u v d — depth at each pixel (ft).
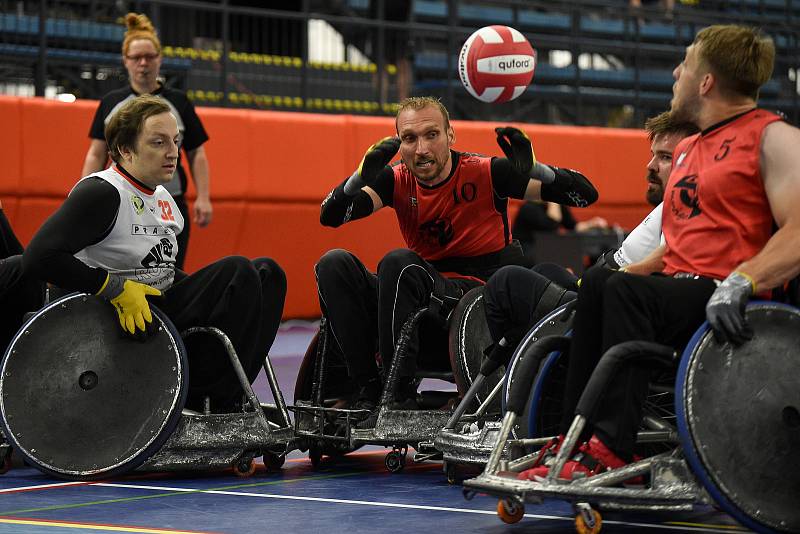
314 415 30.81
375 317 30.42
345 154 79.15
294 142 77.36
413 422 29.07
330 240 79.61
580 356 21.08
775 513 19.80
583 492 19.31
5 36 76.84
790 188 19.94
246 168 75.82
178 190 41.83
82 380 27.30
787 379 19.88
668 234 22.12
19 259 29.60
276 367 57.67
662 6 109.60
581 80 97.76
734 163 20.86
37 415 27.22
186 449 27.61
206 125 74.43
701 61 21.38
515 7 97.35
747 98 21.35
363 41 99.66
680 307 20.45
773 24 102.17
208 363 29.09
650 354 19.79
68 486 26.66
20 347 27.25
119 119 28.32
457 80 95.25
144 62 43.29
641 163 88.94
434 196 30.63
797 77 101.04
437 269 31.24
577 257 71.87
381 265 29.07
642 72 101.55
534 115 99.04
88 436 27.27
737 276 19.57
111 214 27.73
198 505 23.94
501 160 30.78
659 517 22.90
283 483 27.58
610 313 20.39
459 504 24.20
